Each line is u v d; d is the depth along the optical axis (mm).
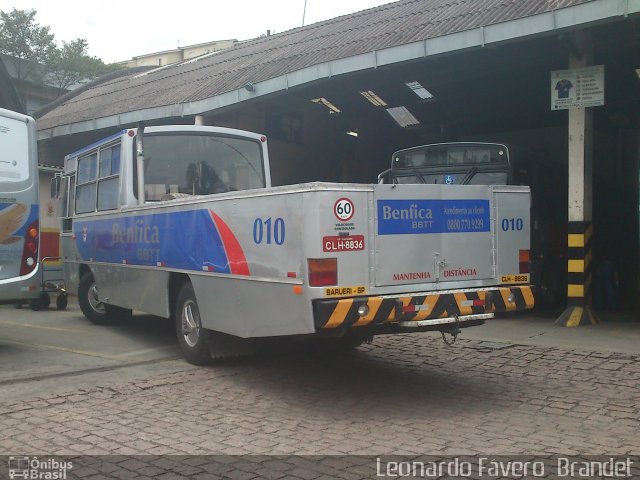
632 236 16109
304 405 5738
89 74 33500
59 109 21297
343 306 5094
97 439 4816
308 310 5117
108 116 15484
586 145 9664
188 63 20438
